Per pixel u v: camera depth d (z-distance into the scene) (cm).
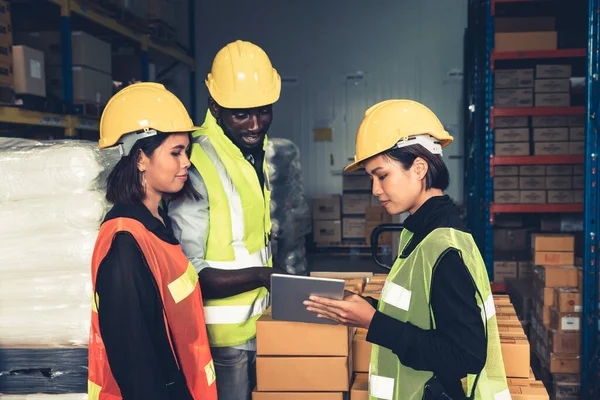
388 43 855
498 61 546
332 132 872
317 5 864
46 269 189
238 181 192
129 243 141
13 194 185
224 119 192
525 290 456
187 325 159
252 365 215
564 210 502
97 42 490
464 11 839
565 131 494
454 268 128
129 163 152
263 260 207
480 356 126
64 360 191
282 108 879
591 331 360
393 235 754
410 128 139
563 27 551
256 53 196
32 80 393
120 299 137
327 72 869
